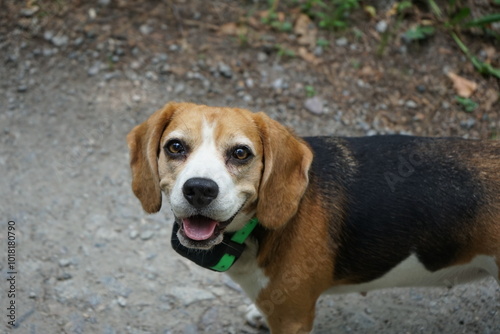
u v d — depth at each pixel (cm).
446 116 153
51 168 143
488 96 156
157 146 106
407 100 155
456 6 169
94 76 157
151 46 162
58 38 163
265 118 104
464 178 108
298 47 164
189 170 100
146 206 107
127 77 157
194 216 102
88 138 148
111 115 152
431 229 108
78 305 124
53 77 157
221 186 99
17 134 148
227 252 107
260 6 171
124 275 129
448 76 158
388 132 151
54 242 133
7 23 165
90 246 132
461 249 109
